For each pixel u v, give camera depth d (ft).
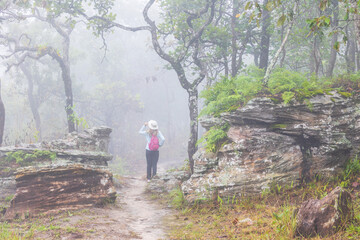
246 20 42.16
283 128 23.07
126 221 20.54
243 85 25.62
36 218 20.92
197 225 18.75
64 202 22.88
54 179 23.08
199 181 23.94
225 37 41.32
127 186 39.27
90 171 24.41
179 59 37.88
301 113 23.12
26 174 22.35
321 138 22.75
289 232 14.42
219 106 26.30
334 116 23.21
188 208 23.00
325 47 44.06
